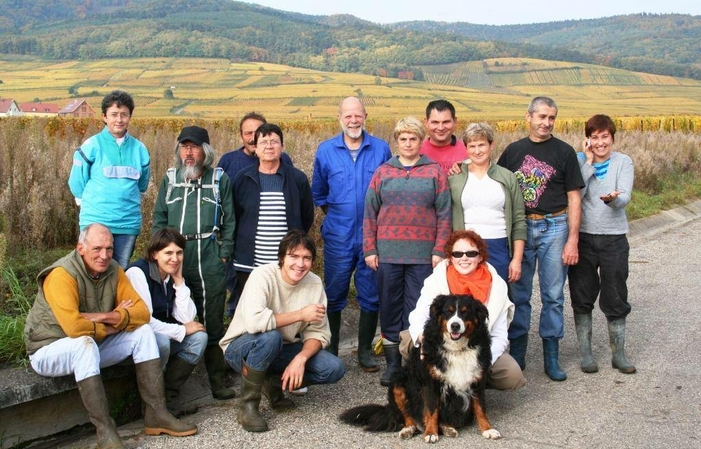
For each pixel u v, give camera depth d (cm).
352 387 621
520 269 614
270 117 8906
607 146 639
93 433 522
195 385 607
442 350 489
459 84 16175
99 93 11638
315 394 603
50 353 477
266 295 545
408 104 11081
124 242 628
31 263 754
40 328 491
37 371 486
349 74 16000
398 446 484
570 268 662
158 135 1373
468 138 609
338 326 689
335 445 487
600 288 657
